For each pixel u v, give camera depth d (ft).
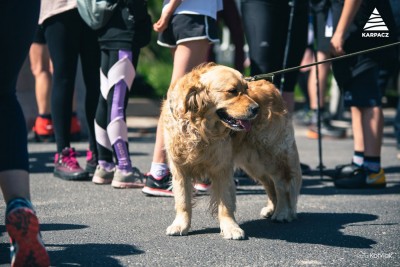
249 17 32.27
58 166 32.55
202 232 22.86
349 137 50.52
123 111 29.94
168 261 18.99
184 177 22.72
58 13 30.45
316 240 21.91
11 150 17.13
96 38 31.40
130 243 20.98
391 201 28.58
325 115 50.19
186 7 27.30
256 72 32.65
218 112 21.70
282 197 24.95
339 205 27.78
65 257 19.12
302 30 32.83
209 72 21.89
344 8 29.55
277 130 24.63
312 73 49.14
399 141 42.32
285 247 20.93
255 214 26.09
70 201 27.50
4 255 19.03
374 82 31.19
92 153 33.32
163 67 80.18
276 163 24.80
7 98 17.71
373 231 23.24
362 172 31.24
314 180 33.65
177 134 21.85
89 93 32.24
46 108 43.39
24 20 17.19
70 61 31.48
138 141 46.44
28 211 16.02
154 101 61.11
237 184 31.32
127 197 28.48
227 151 22.17
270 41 32.09
